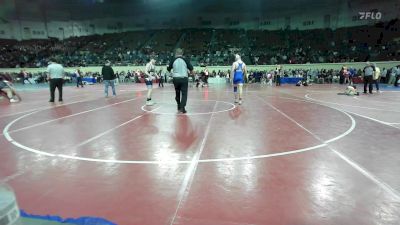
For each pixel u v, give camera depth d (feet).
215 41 157.28
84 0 156.66
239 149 18.15
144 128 24.81
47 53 155.63
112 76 56.75
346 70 98.32
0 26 158.71
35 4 159.63
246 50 144.87
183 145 19.21
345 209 10.47
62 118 30.55
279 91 68.44
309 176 13.56
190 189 12.26
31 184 12.95
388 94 57.67
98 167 15.10
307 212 10.28
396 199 11.21
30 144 19.89
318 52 130.62
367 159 15.94
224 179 13.32
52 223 6.94
